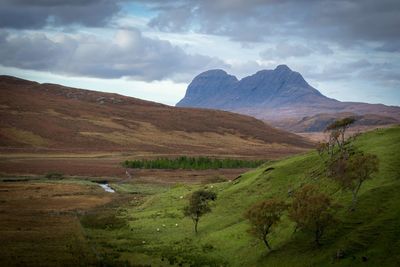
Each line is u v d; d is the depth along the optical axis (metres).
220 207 83.06
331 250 48.62
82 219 88.38
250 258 55.91
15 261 56.50
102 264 56.38
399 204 52.59
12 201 109.44
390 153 70.06
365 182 63.09
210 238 67.31
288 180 81.62
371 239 47.50
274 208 56.25
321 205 51.09
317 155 87.38
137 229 78.44
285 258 51.69
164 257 59.69
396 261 41.78
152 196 115.56
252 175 96.75
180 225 78.56
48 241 69.06
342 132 93.44
